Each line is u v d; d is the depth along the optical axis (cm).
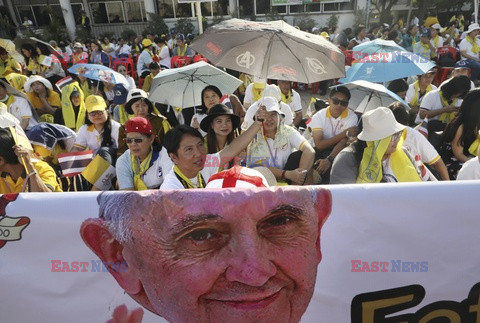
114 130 384
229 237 129
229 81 446
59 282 131
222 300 132
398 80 501
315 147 383
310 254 133
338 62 303
